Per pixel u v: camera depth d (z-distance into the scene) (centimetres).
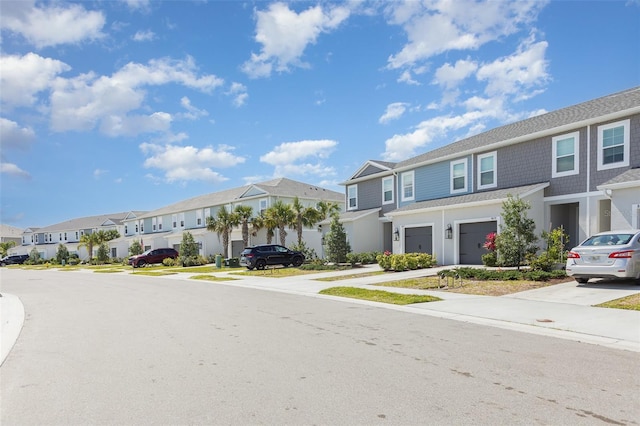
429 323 876
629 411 420
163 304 1272
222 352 671
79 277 2769
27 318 1085
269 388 500
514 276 1435
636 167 1581
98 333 853
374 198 2978
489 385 497
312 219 3222
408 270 2033
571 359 596
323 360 613
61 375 573
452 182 2359
